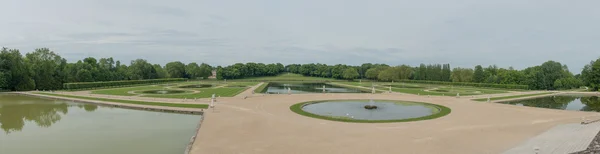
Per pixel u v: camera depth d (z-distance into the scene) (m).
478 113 43.56
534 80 109.81
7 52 88.56
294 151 23.77
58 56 111.00
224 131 30.48
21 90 87.19
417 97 68.62
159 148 26.72
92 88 93.38
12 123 37.44
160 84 125.69
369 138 27.94
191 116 42.38
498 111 45.75
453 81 149.00
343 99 62.88
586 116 41.44
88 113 44.78
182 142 28.78
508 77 114.75
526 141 27.41
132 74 142.00
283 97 65.50
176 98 61.69
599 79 96.69
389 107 51.59
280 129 31.61
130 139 29.75
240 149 24.20
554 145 25.56
